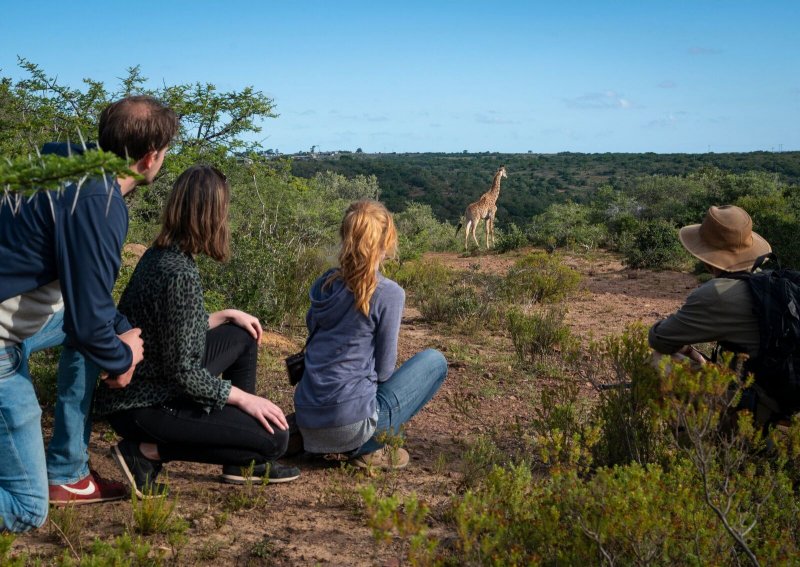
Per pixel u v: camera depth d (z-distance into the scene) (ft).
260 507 10.60
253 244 23.45
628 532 7.28
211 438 10.27
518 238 65.05
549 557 7.66
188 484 11.30
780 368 10.19
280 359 19.53
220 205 9.87
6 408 8.49
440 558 7.78
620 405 11.98
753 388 10.61
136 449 10.28
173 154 18.88
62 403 9.64
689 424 8.57
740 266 11.12
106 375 9.07
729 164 297.12
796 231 43.86
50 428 12.84
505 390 18.34
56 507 9.86
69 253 8.00
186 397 10.16
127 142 8.60
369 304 11.28
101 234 8.05
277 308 23.71
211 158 20.02
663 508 7.83
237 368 11.53
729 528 7.43
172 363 9.73
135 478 10.30
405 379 12.32
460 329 26.00
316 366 11.60
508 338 25.20
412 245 43.39
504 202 235.61
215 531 9.70
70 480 9.96
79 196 7.95
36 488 8.84
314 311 11.60
